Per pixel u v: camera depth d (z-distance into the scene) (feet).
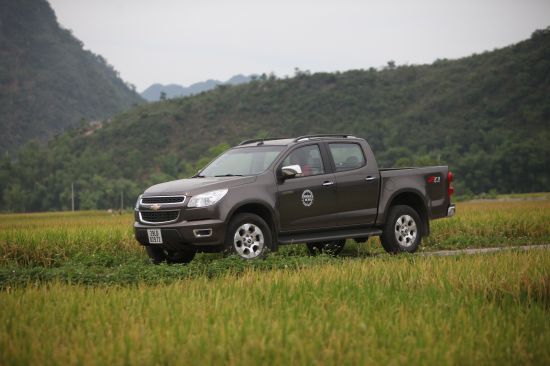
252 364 15.94
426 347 17.33
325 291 24.93
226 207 37.65
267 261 35.65
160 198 38.27
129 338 17.88
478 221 63.26
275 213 39.55
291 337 17.57
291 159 41.06
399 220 45.27
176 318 20.42
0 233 54.03
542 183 513.86
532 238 59.36
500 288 25.45
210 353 16.75
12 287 29.37
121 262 45.98
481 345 18.07
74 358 16.34
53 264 48.32
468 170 533.96
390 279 27.78
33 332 18.89
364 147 44.65
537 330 19.75
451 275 27.81
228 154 42.98
